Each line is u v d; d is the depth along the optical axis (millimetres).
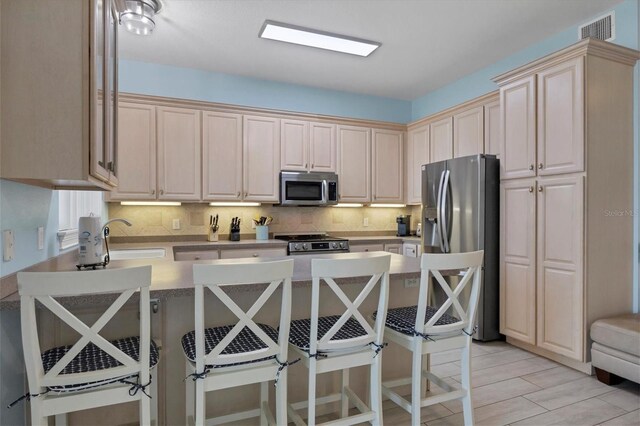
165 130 3826
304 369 2100
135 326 1743
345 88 4773
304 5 2863
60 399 1264
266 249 4027
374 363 1742
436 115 4438
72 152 1382
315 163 4484
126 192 3678
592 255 2678
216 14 2986
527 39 3426
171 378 1809
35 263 1797
